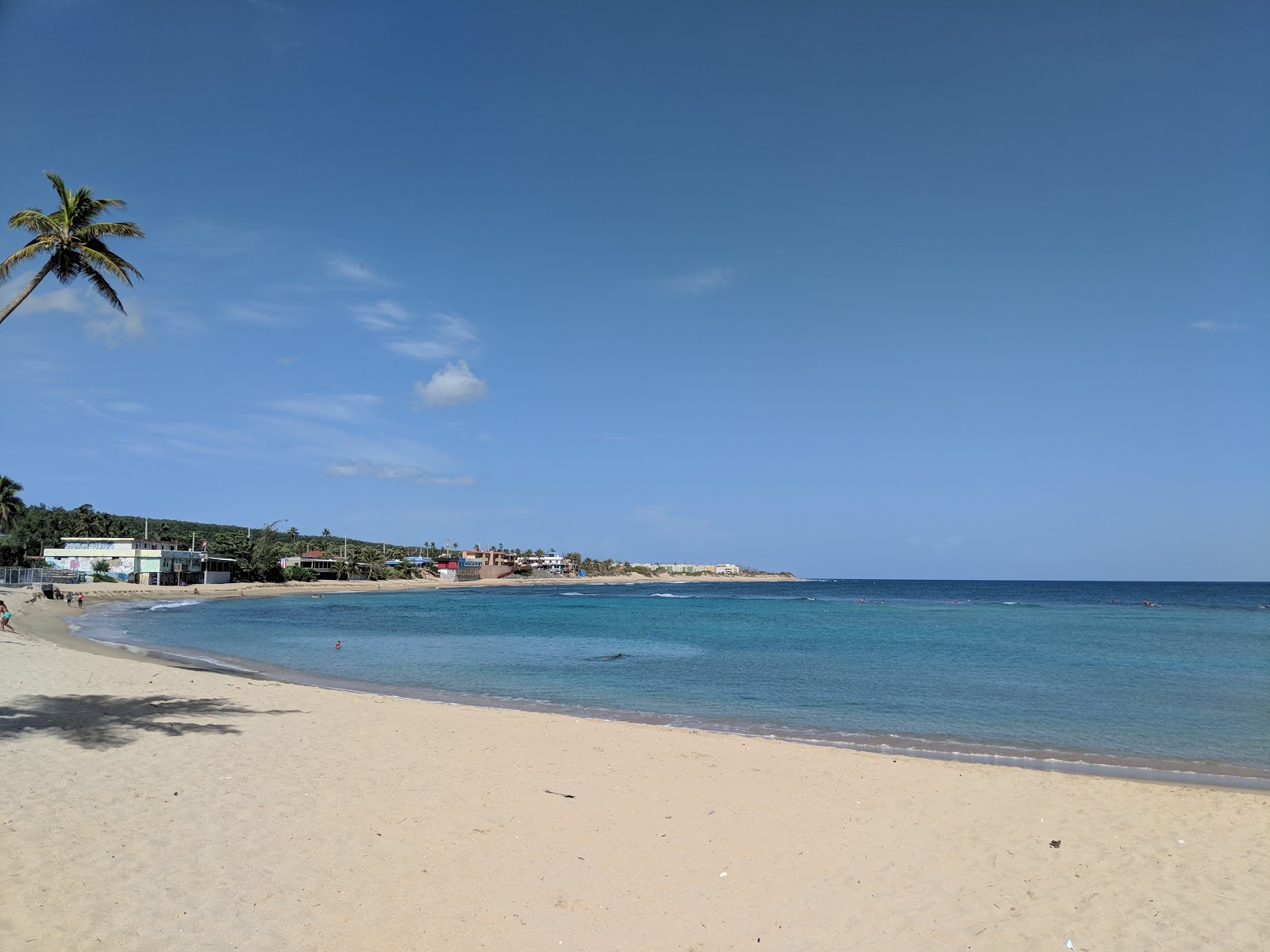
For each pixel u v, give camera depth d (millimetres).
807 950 6801
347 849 8539
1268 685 27500
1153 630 58062
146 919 6527
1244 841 10203
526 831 9523
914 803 11656
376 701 19422
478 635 48469
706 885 8148
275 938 6387
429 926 6824
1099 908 7957
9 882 7027
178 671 23094
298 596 108688
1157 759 16078
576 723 17438
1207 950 7055
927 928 7359
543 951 6512
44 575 83625
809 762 14109
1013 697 24266
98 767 11133
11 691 17172
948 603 115750
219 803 9828
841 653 38844
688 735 16500
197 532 173625
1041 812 11422
